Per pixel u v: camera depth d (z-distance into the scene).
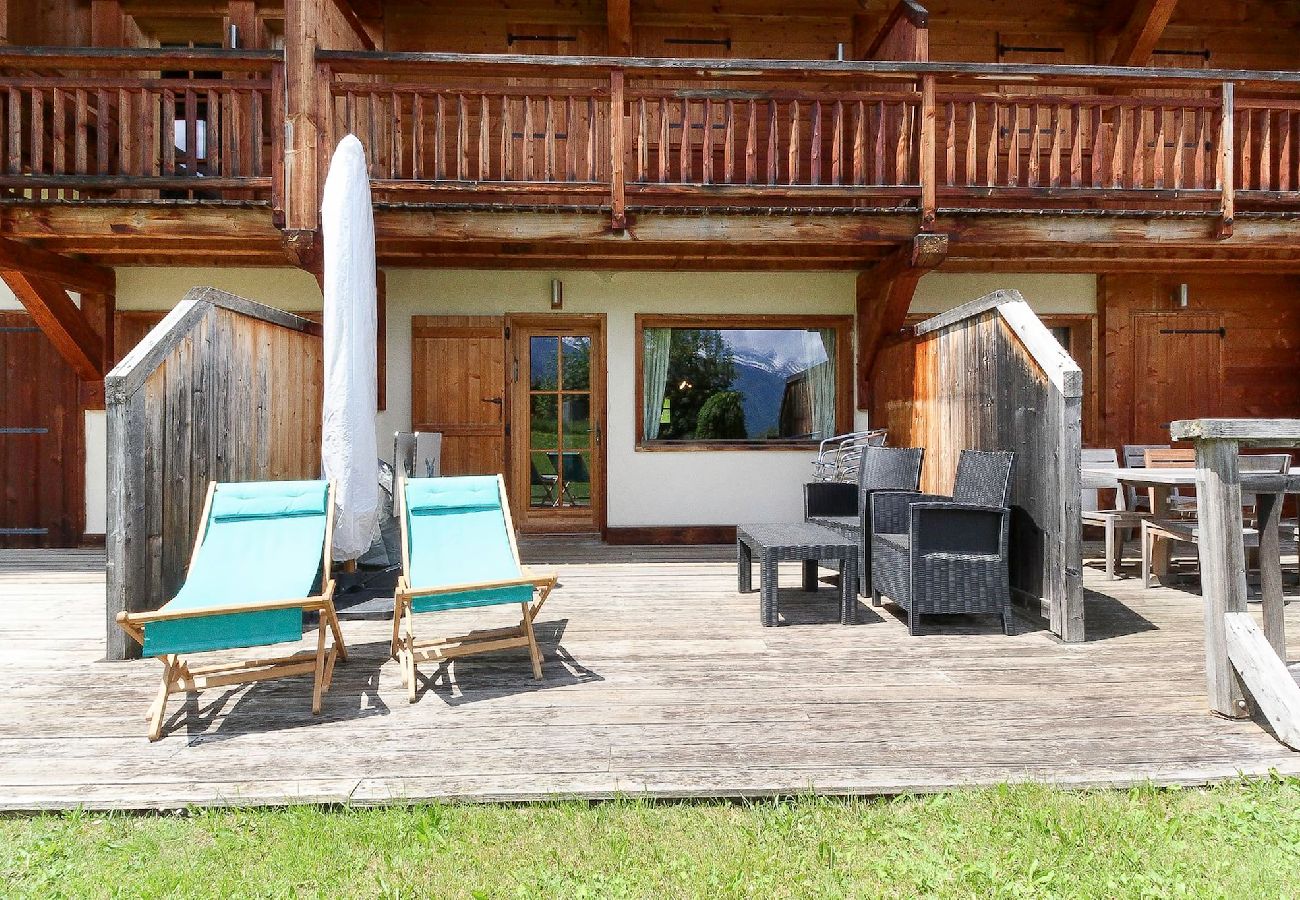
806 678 2.85
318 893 1.57
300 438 4.96
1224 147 5.02
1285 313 6.79
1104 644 3.29
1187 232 5.10
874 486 4.71
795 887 1.60
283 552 2.95
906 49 5.43
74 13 6.20
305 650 3.30
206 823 1.85
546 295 6.50
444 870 1.66
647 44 6.71
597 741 2.27
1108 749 2.20
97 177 4.63
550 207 4.85
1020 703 2.57
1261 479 2.58
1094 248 5.90
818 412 6.74
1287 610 3.87
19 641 3.39
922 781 1.99
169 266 6.23
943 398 4.79
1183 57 6.91
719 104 6.47
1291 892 1.56
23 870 1.67
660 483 6.51
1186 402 6.71
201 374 3.75
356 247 3.85
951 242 5.05
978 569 3.46
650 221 4.96
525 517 6.64
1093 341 6.69
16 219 4.72
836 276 6.59
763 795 1.95
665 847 1.74
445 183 4.80
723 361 6.71
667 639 3.39
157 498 3.37
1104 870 1.64
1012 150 5.15
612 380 6.51
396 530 5.15
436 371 6.43
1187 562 5.21
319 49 4.71
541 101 6.41
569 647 3.27
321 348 5.27
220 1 6.20
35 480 6.29
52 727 2.42
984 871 1.63
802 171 6.61
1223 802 1.91
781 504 6.57
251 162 4.76
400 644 3.06
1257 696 2.30
